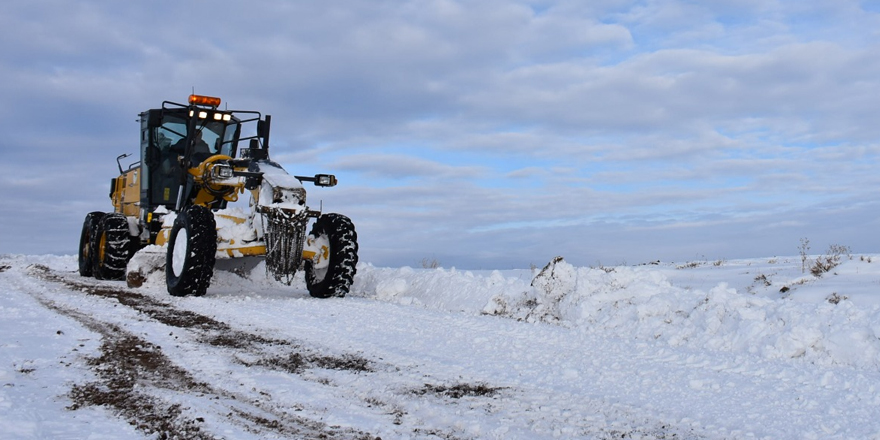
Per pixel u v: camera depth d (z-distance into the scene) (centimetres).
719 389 529
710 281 1288
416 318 853
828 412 466
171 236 1046
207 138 1233
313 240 1073
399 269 1295
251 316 841
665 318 802
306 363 598
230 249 1009
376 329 771
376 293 1153
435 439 397
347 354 639
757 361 635
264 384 517
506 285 1044
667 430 423
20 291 1048
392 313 887
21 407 414
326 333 743
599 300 884
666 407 475
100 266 1276
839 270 1175
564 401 486
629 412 461
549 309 936
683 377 566
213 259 989
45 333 675
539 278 956
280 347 664
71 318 781
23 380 489
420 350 666
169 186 1258
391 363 604
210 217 1000
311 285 1075
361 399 484
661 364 616
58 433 379
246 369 567
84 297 978
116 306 895
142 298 981
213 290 1126
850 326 662
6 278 1275
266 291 1151
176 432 395
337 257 1040
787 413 463
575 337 749
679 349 705
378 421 431
